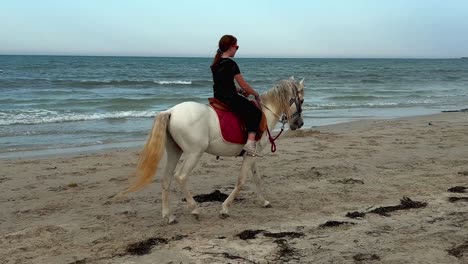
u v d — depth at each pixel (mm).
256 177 6305
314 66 107375
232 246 4953
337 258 4598
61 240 5203
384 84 42812
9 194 7215
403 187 7426
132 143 12734
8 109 19094
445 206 6336
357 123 16359
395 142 11953
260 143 5895
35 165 9398
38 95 25672
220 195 6902
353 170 8719
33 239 5234
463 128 14695
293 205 6504
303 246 4914
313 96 28703
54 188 7555
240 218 5930
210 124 5359
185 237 5242
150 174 5105
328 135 13227
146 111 19500
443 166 8984
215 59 5516
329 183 7727
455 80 52031
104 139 13266
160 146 5125
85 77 47719
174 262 4566
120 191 7379
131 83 37594
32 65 78688
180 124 5180
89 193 7270
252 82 42719
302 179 8031
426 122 16672
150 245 5004
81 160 9953
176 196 7027
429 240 5055
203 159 9797
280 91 6027
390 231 5363
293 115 6180
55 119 16641
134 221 5852
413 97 29172
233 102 5406
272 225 5641
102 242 5137
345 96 28375
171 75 57156
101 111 19344
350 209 6301
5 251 4898
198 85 36781
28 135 13617
